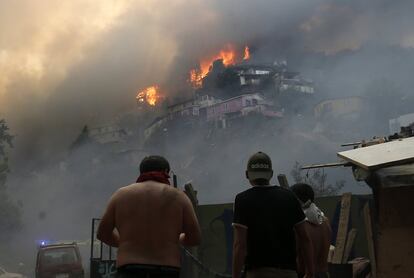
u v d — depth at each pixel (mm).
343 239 9289
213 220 10523
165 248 3596
